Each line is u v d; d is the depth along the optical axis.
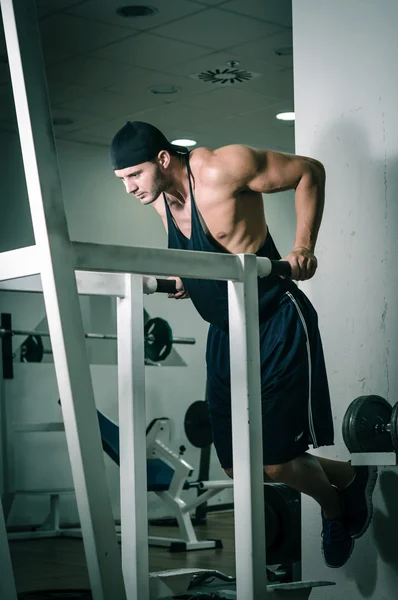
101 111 5.92
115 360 6.60
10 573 1.53
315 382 2.26
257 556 1.59
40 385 6.27
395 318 2.62
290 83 5.43
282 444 2.18
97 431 1.24
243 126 6.40
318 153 2.86
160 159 2.22
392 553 2.57
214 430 2.40
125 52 4.90
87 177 6.65
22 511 6.08
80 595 3.07
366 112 2.72
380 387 2.65
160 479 5.01
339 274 2.78
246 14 4.41
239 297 1.64
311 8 2.90
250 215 2.28
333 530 2.40
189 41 4.76
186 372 6.98
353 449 2.34
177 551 4.73
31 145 1.26
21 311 6.21
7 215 6.14
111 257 1.40
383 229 2.66
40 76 1.29
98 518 1.23
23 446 6.10
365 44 2.73
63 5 4.29
